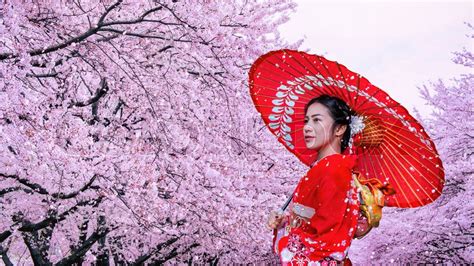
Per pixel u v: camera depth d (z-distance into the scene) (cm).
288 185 1177
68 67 797
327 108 238
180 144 849
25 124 682
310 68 237
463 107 1460
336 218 219
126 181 821
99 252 1127
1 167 702
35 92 727
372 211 229
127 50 792
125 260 1216
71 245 1043
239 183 1002
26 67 584
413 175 247
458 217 1373
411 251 1480
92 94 882
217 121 950
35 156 670
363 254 1546
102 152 804
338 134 239
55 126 745
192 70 890
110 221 938
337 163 227
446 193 1471
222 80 875
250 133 1057
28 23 667
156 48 824
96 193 846
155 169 829
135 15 803
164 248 1262
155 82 813
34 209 867
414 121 234
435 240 1498
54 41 718
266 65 246
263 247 1076
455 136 1384
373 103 238
